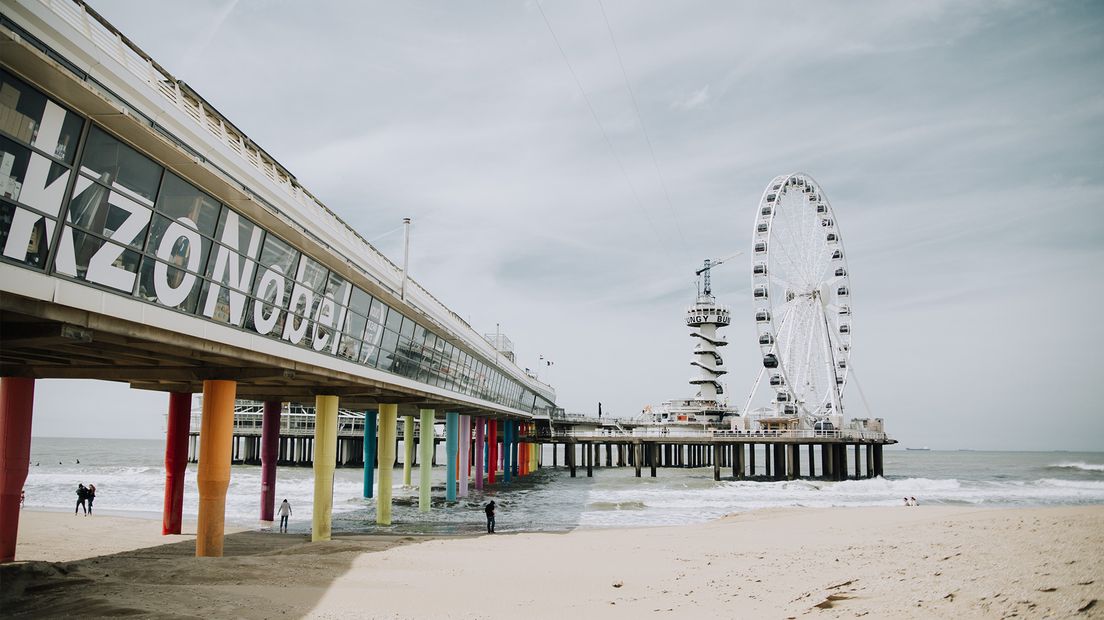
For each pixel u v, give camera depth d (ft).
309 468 286.46
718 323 282.36
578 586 51.16
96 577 47.85
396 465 322.96
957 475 310.65
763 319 213.87
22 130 31.53
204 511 57.57
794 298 224.33
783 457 238.07
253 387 86.58
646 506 141.18
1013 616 30.22
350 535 90.27
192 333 45.98
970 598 33.76
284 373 62.49
